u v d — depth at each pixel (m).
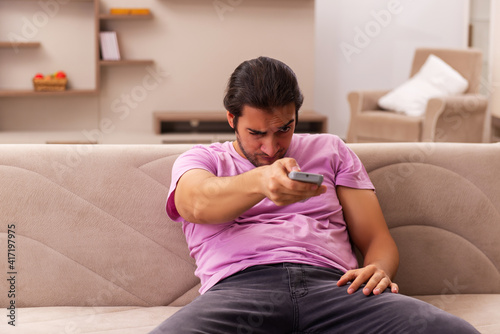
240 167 1.49
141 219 1.59
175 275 1.58
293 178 1.13
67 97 4.91
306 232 1.44
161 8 4.88
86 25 4.83
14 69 4.79
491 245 1.71
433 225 1.70
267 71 1.37
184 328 1.18
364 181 1.58
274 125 1.37
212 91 5.03
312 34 5.04
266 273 1.35
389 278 1.40
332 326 1.27
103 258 1.57
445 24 5.52
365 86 5.56
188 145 1.68
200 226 1.48
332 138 1.62
